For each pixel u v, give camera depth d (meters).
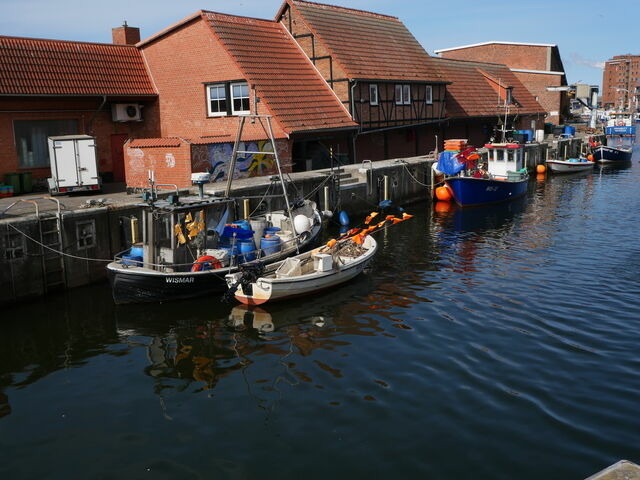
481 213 27.00
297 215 18.31
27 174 22.33
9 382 10.72
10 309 14.36
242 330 13.02
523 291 15.12
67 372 11.09
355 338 12.37
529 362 10.95
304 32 30.80
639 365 10.73
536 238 21.33
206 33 26.72
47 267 15.25
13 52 23.86
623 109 167.38
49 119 24.33
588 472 7.73
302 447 8.41
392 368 10.86
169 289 14.39
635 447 8.24
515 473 7.73
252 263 14.99
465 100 41.03
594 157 48.53
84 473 7.98
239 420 9.20
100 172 26.33
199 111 27.58
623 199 29.75
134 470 8.01
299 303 14.70
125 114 26.78
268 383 10.45
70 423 9.27
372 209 27.31
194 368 11.16
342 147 30.30
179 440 8.70
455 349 11.62
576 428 8.73
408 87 34.09
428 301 14.56
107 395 10.16
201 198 15.77
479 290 15.30
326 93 29.86
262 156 24.81
